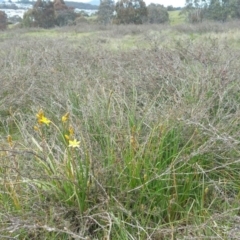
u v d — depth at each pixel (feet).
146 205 7.97
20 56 25.85
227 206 7.89
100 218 7.50
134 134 8.56
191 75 13.09
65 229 6.55
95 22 102.94
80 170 7.76
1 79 16.71
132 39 42.29
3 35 62.03
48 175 7.68
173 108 9.66
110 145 8.96
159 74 13.56
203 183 8.16
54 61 20.04
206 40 27.25
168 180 8.20
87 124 9.86
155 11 97.04
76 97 12.76
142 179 8.14
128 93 13.01
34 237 7.14
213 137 8.51
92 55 21.09
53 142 9.07
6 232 7.06
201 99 10.40
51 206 7.47
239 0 83.56
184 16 101.35
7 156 8.18
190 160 8.64
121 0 95.35
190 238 6.50
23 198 7.88
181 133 9.20
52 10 105.50
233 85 11.83
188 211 7.58
